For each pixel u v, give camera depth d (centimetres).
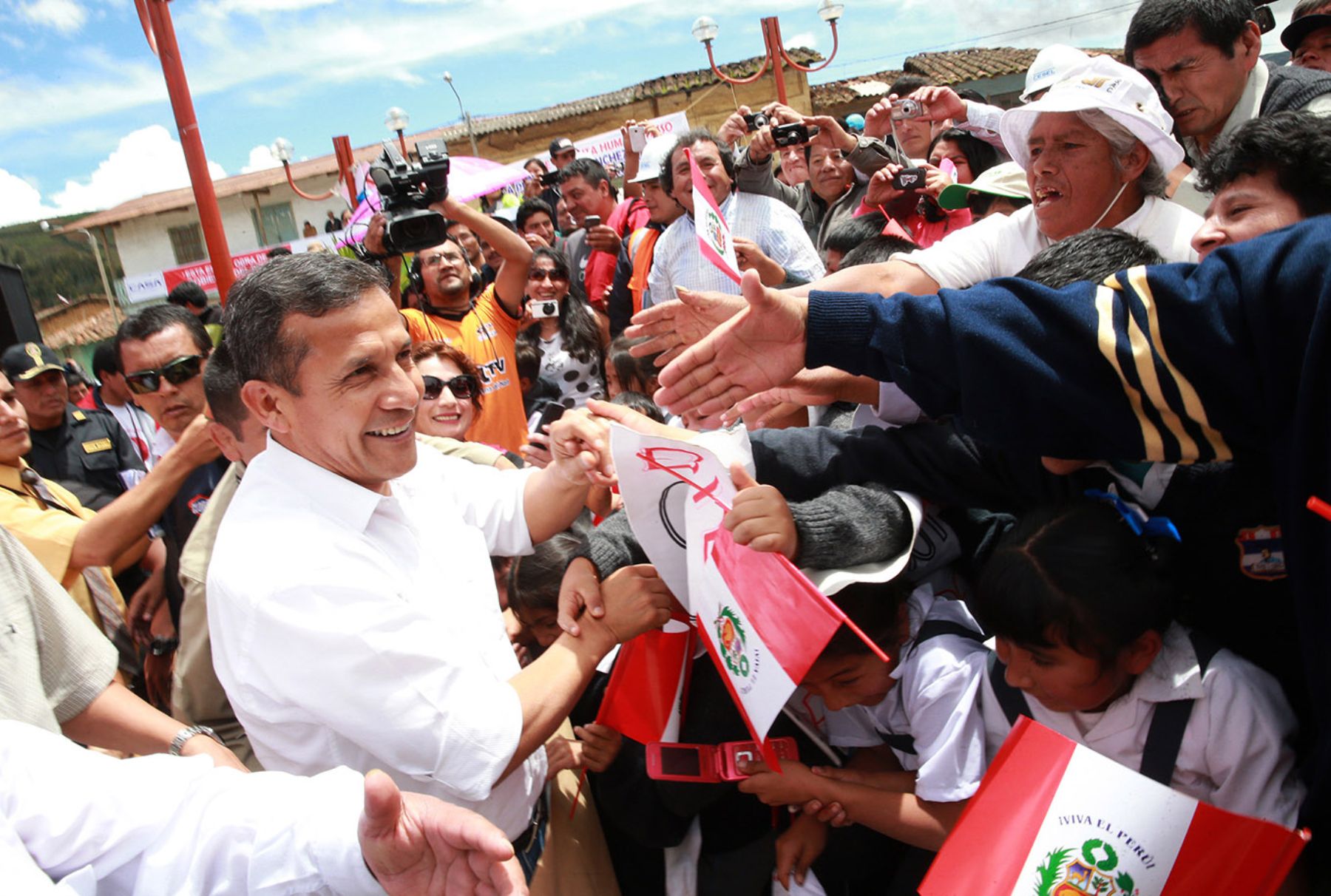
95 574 282
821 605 126
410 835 112
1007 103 1510
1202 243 146
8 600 170
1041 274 144
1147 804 119
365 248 375
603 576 173
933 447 162
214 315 519
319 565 143
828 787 162
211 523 208
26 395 426
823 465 173
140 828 124
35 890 109
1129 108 186
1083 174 196
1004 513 171
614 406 181
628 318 486
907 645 164
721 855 192
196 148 468
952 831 131
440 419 285
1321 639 117
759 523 138
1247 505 135
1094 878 120
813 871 181
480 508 189
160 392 271
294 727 150
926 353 129
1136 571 130
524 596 190
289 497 153
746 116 484
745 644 143
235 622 145
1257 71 250
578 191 586
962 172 391
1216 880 116
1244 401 119
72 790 123
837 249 307
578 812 196
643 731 172
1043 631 131
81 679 183
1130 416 123
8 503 258
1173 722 137
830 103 1788
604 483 177
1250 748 133
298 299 143
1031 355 123
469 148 1983
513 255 390
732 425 189
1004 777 129
